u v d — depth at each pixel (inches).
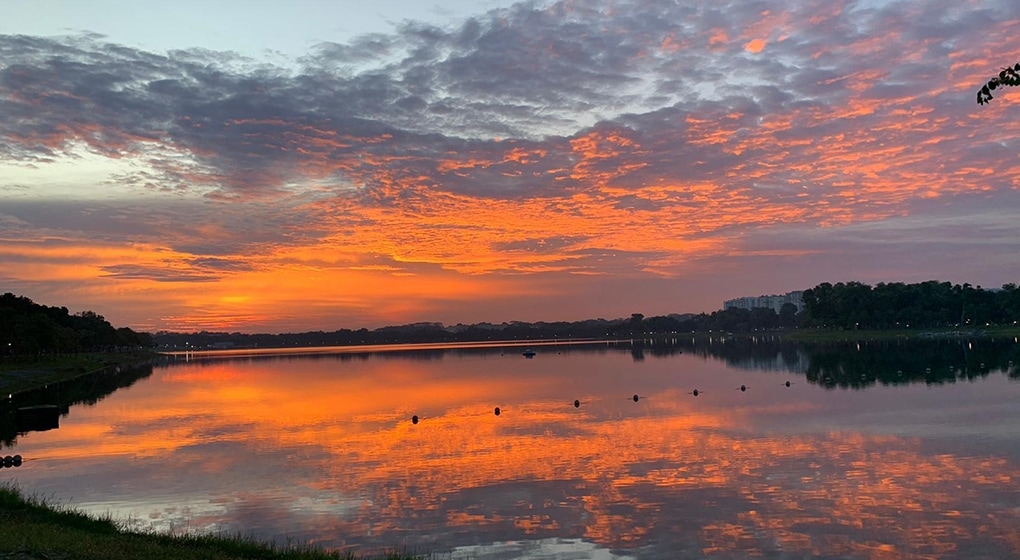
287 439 2206.0
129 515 1312.7
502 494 1411.2
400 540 1141.1
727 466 1601.9
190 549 878.4
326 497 1421.0
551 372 5319.9
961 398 2650.1
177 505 1385.3
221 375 6151.6
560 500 1357.0
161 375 6205.7
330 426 2496.3
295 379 5359.3
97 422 2743.6
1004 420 2080.5
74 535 858.8
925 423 2084.2
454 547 1107.3
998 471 1471.5
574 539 1133.1
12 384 4534.9
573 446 1927.9
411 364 7721.5
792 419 2282.2
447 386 4239.7
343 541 1140.5
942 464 1549.0
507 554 1072.2
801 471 1530.5
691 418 2412.6
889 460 1605.6
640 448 1861.5
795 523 1185.4
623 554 1065.5
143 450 2043.6
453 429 2341.3
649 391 3459.6
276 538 1158.3
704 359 6486.2
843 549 1067.3
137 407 3314.5
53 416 2672.2
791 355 6505.9
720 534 1141.1
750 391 3280.0
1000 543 1073.5
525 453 1846.7
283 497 1430.9
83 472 1731.1
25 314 6663.4
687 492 1389.0
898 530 1138.7
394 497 1407.5
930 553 1043.9
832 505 1275.8
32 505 1078.4
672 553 1066.1
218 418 2812.5
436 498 1393.9
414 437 2183.8
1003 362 4392.2
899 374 3833.7
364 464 1754.4
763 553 1059.3
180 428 2519.7
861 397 2827.3
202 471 1712.6
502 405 3038.9
